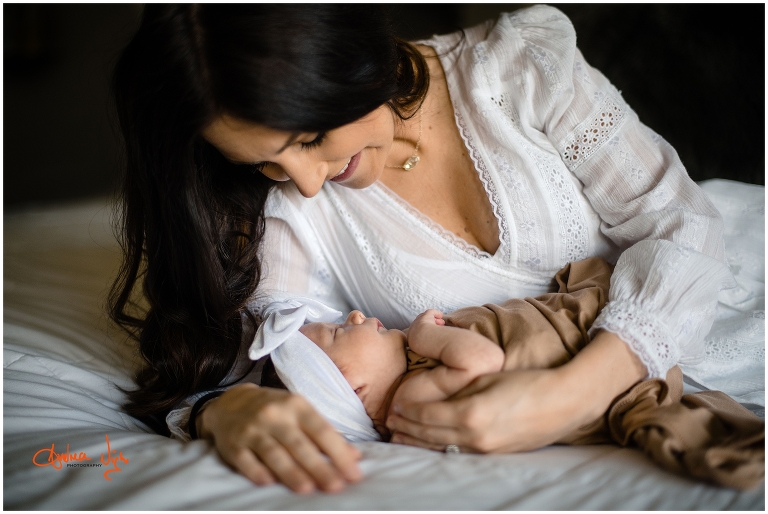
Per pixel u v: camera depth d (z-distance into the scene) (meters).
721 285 1.13
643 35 2.30
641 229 1.25
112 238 2.77
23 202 5.04
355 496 0.81
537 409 0.91
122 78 1.09
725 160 2.13
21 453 0.95
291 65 0.91
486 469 0.89
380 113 1.13
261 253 1.45
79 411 1.17
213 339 1.33
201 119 0.98
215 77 0.93
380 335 1.19
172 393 1.32
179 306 1.33
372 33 1.01
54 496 0.81
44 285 2.08
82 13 4.96
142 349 1.36
